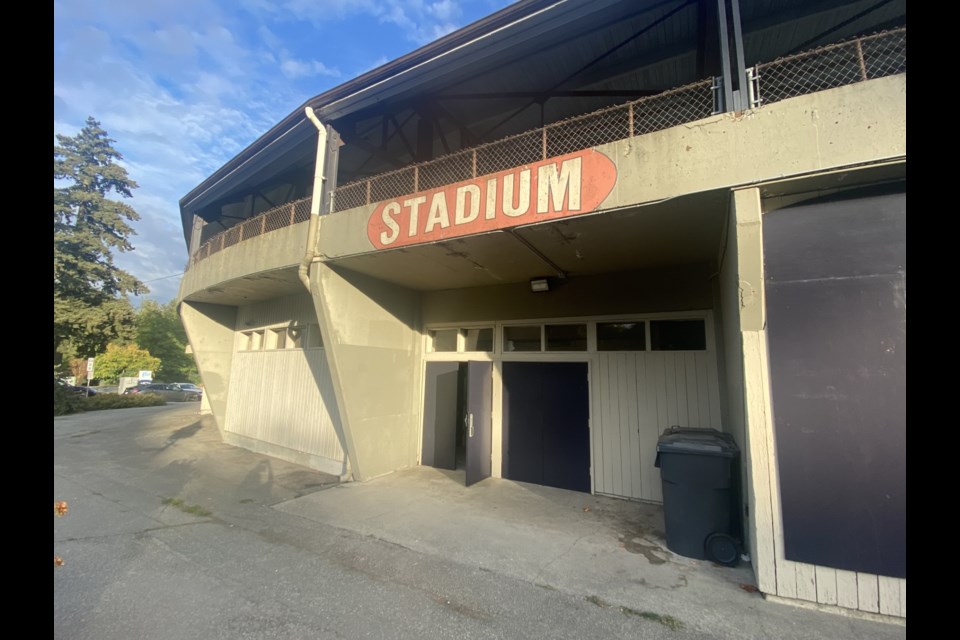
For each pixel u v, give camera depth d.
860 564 3.42
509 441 7.77
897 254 3.62
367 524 5.46
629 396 6.78
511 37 5.84
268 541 4.92
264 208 13.69
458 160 8.14
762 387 3.83
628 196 4.55
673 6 6.07
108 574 4.07
